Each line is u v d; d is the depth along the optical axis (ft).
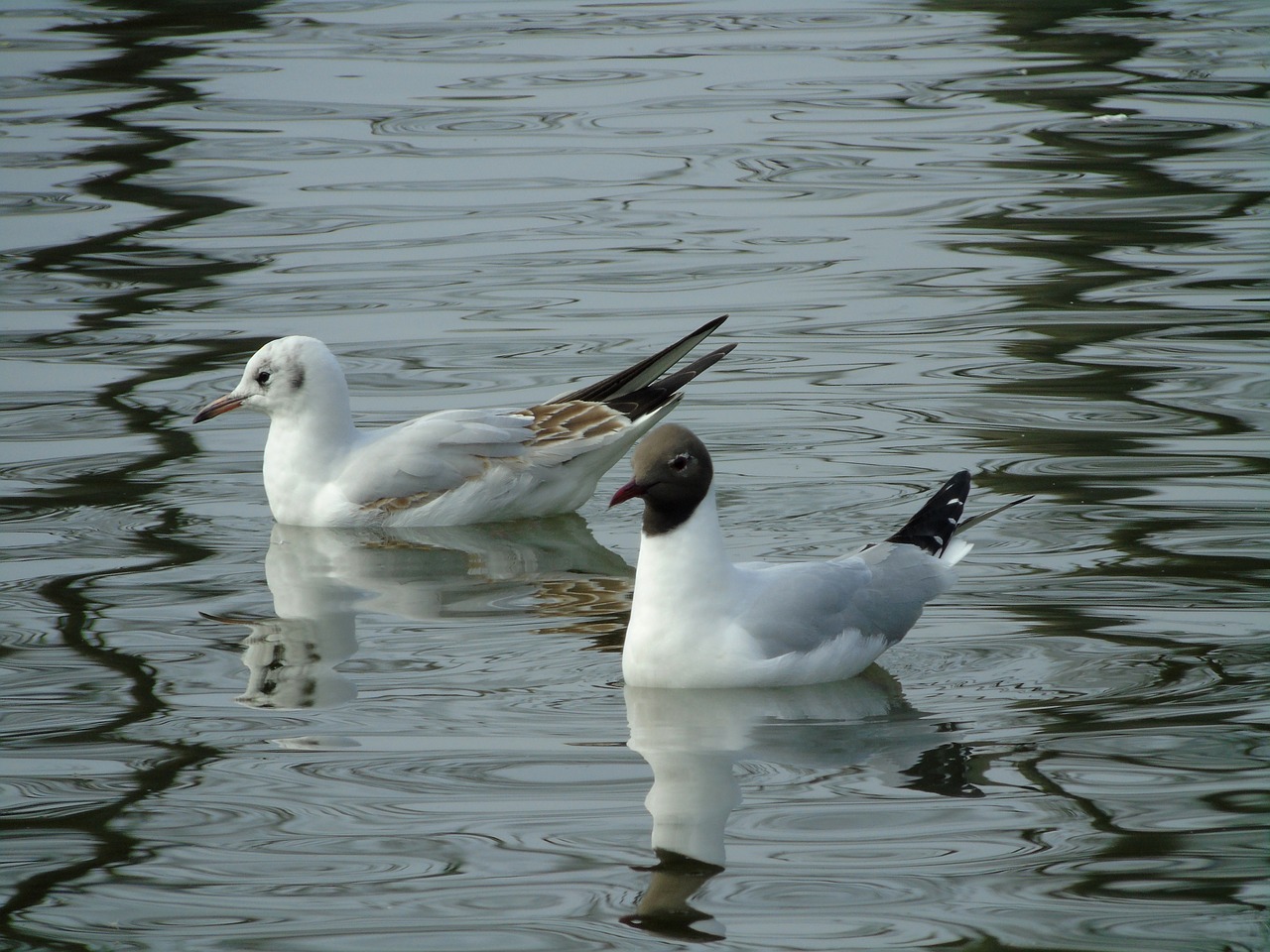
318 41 103.30
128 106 89.45
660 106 90.27
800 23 108.27
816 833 27.94
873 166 80.38
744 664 34.32
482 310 62.64
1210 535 41.73
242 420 54.08
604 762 30.99
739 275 66.28
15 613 38.88
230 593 40.83
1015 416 50.88
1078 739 31.32
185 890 26.61
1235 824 27.78
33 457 49.85
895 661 35.86
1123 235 69.51
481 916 25.66
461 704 33.94
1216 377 53.52
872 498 45.14
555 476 48.37
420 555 44.65
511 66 98.02
